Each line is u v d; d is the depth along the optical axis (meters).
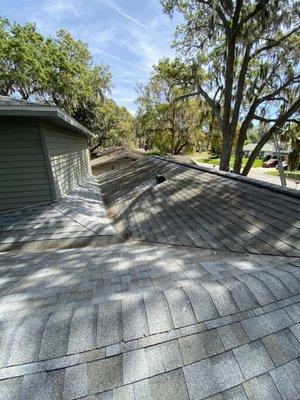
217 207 4.52
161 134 26.02
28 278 2.99
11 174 5.40
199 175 6.79
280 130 13.12
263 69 13.12
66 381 1.19
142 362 1.27
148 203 6.14
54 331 1.38
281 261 2.45
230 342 1.39
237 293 1.68
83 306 1.65
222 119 13.51
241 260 2.66
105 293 2.01
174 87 16.78
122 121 32.44
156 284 2.07
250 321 1.51
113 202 7.46
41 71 16.50
